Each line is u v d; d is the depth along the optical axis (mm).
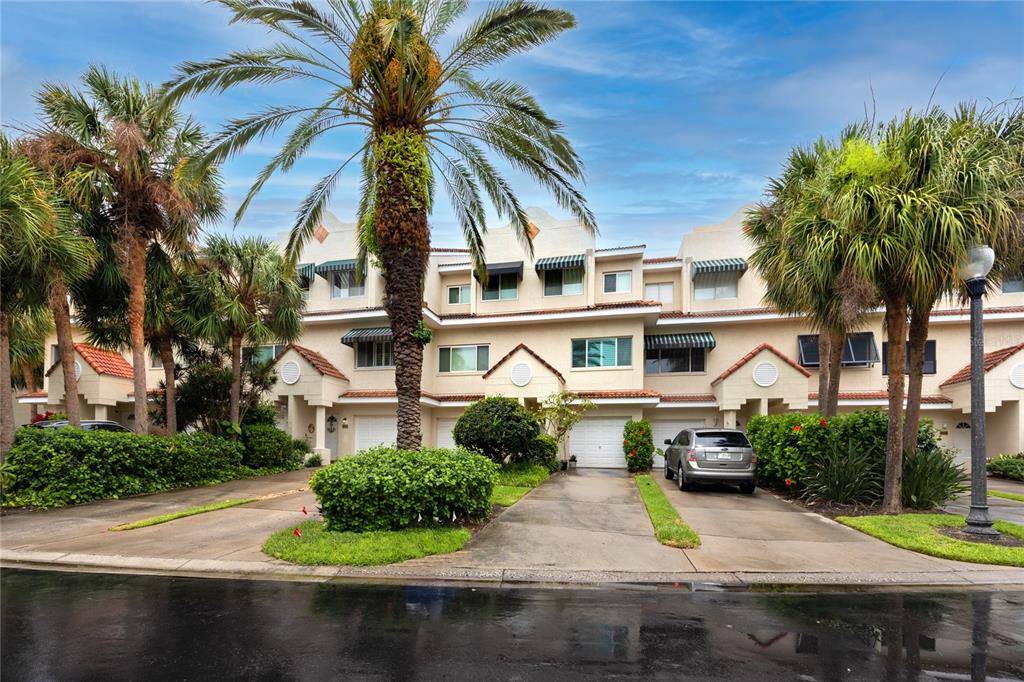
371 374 24328
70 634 5051
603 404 22391
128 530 9461
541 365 21688
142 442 13969
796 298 12789
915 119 9789
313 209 12820
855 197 9602
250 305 18062
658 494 13195
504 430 16109
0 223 10781
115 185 14648
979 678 4219
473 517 9711
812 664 4445
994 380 19203
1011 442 19484
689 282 24000
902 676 4238
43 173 13008
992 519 9414
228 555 7789
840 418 12469
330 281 25766
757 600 6090
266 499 12898
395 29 9047
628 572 7000
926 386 21609
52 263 12172
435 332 25266
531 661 4469
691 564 7340
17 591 6402
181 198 14531
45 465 12094
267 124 11375
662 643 4852
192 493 13969
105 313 16297
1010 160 9633
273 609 5711
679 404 22234
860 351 22109
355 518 8320
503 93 11344
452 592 6324
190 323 16938
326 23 10484
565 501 12367
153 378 26172
